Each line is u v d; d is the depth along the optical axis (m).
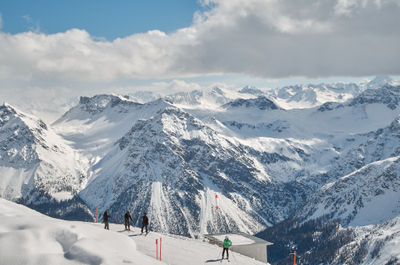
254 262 58.41
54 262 35.50
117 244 42.97
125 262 37.06
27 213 57.25
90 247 38.09
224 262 54.31
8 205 61.69
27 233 38.75
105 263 35.34
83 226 46.09
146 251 53.16
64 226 41.62
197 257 54.84
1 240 37.28
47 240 39.03
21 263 34.81
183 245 61.00
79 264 35.69
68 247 38.91
